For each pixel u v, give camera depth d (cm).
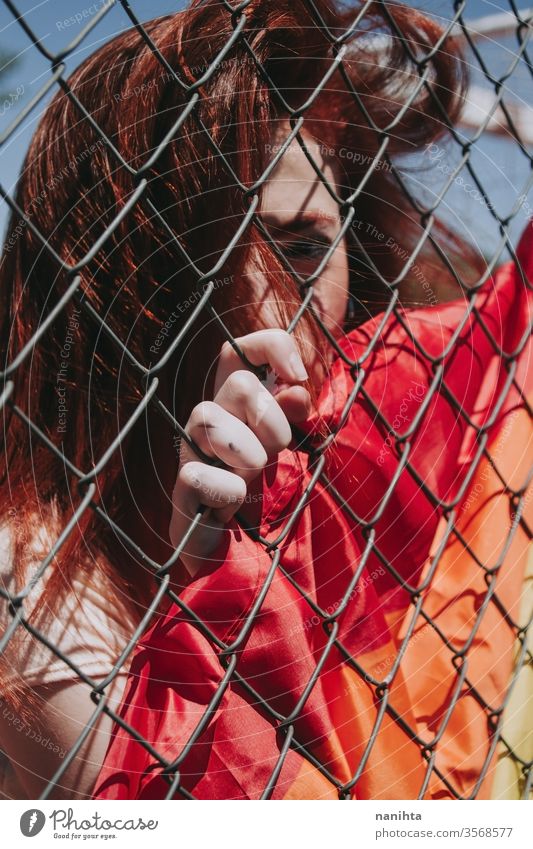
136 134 89
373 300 133
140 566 95
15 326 94
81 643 86
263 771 74
